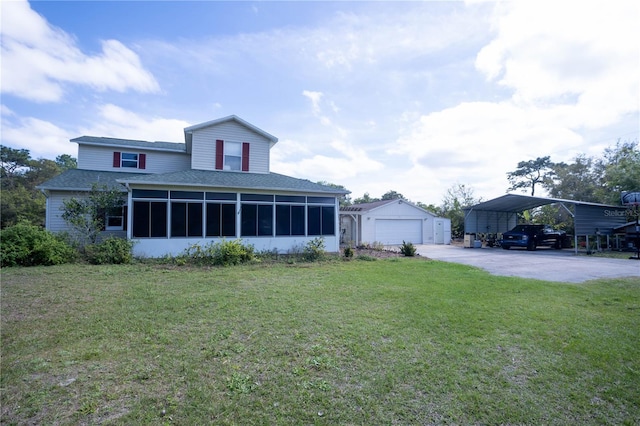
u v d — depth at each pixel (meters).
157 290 6.76
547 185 32.94
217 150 14.94
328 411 2.56
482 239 22.38
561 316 5.07
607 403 2.72
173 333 4.26
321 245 13.26
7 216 26.91
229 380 3.03
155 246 11.23
